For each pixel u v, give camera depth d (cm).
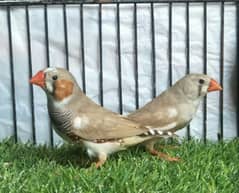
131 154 40
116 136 37
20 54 44
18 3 43
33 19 44
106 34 44
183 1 43
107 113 37
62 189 34
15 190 34
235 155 41
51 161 40
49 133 46
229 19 44
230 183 36
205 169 38
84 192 34
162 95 40
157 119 39
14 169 38
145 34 44
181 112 39
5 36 44
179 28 44
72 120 36
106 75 44
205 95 43
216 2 43
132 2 43
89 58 44
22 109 45
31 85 45
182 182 35
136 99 45
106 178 35
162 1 43
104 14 44
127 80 45
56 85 36
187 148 42
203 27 44
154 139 40
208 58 44
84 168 38
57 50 44
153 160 39
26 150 43
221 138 45
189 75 40
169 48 44
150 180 35
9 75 45
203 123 45
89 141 37
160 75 44
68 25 44
